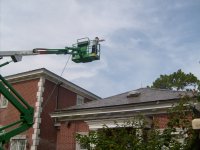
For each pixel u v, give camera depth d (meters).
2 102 29.84
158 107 19.94
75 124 23.53
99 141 12.38
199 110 12.27
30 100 28.36
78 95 31.78
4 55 12.62
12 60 12.88
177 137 11.77
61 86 30.00
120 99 23.05
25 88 29.08
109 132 13.31
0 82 11.98
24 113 12.26
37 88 28.36
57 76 29.39
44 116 27.84
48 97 28.59
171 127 11.83
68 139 23.48
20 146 27.20
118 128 13.12
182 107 11.95
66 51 16.59
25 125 12.22
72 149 23.05
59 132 24.80
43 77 28.52
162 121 19.59
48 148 27.34
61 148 23.56
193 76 43.62
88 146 12.85
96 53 17.12
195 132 10.37
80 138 12.91
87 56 17.08
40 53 14.04
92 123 22.08
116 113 21.41
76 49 17.11
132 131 12.77
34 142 26.61
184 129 12.44
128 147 12.09
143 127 12.80
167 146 11.56
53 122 28.30
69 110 23.62
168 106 19.59
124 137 12.21
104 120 21.44
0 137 11.59
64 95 30.20
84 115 22.98
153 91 22.83
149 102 20.27
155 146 11.52
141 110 20.53
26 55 13.20
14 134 11.91
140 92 23.25
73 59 17.27
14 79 29.59
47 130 27.73
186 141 11.12
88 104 23.83
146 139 12.30
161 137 11.79
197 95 12.54
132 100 22.05
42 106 27.92
